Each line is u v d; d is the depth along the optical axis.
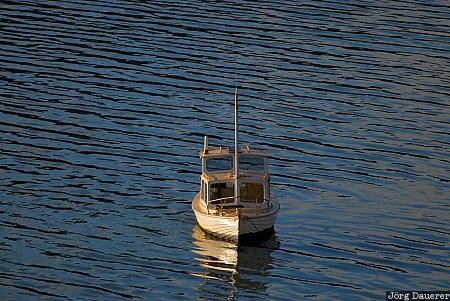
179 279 171.00
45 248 179.62
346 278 172.75
